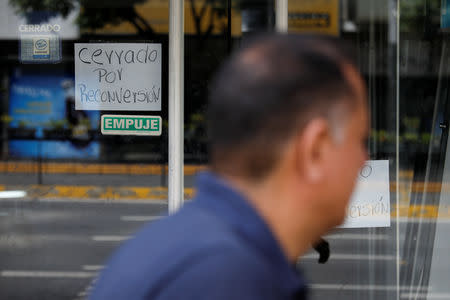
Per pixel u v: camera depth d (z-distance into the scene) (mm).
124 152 5887
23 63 5777
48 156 6109
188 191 5613
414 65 5523
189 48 5633
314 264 5543
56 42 5750
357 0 5492
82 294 6293
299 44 1287
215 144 1301
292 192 1274
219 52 5617
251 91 1247
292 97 1242
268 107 1239
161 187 5852
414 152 5516
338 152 1295
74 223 6281
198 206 1279
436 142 5512
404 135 5512
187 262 1158
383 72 5516
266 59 1263
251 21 5609
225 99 1268
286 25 5457
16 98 5863
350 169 1321
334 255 5516
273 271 1188
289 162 1262
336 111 1277
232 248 1168
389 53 5508
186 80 5633
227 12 5621
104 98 5723
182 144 5547
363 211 5484
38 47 5766
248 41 1374
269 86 1240
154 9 5582
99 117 5770
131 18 5617
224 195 1261
